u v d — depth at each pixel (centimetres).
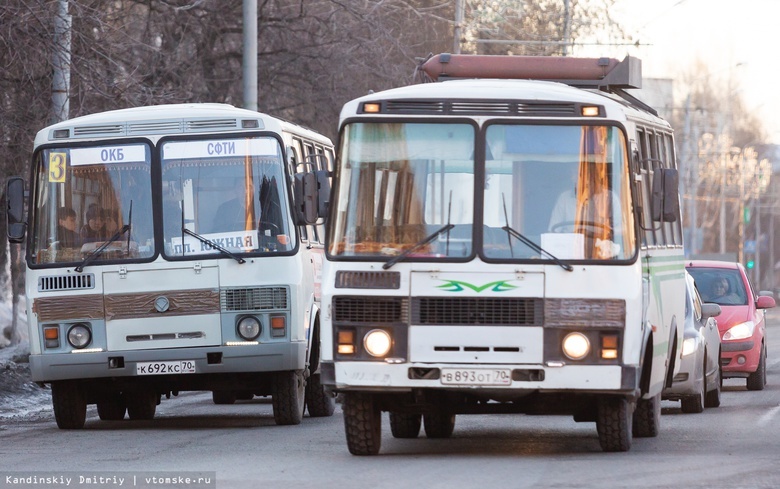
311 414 6222
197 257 5519
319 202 4850
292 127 5934
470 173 4134
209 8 11150
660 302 4656
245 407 7019
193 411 6731
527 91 4178
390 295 4088
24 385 7706
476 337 4056
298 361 5531
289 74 11506
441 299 4075
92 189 5562
